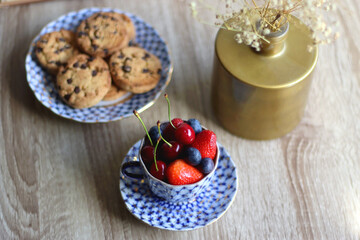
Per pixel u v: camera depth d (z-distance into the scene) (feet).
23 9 2.98
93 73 2.68
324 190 2.48
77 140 2.61
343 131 2.61
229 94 2.43
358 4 2.93
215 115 2.66
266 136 2.57
